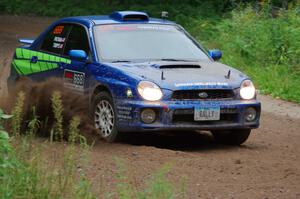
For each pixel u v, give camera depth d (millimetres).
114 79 18281
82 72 19453
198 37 44062
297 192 14391
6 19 62969
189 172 15711
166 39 20359
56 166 13812
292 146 19922
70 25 20906
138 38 20078
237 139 19500
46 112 19219
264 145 19953
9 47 43938
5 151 12414
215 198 13703
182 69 18734
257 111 18719
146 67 18562
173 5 56500
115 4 63406
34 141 17609
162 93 17656
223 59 35625
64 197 11930
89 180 13992
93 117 18984
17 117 13938
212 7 52469
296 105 28141
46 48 21531
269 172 16141
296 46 34344
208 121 18016
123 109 17875
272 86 30625
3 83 27672
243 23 39719
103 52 19406
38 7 67438
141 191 13227
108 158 16516
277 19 38094
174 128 17672
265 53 35250
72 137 13117
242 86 18516
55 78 20516
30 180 11938
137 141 19562
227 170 16156
